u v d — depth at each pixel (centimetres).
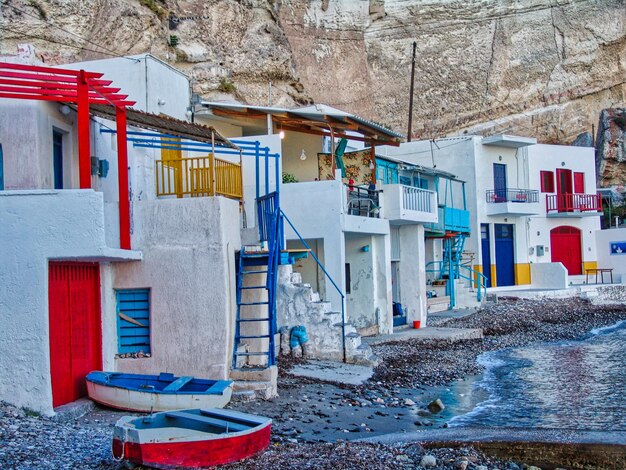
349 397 1499
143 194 1761
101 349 1324
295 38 5000
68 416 1152
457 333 2494
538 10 5750
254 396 1382
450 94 5609
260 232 1609
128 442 905
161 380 1245
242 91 3519
